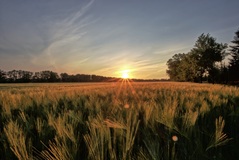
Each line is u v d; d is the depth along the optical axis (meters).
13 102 3.30
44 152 1.40
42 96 4.43
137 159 1.41
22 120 2.21
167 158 1.43
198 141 1.62
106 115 2.40
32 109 3.01
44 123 2.06
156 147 1.45
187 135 1.72
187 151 1.62
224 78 66.56
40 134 1.81
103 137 1.50
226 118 2.49
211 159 1.53
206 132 1.90
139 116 2.47
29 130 1.92
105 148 1.45
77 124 2.06
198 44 69.75
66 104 3.34
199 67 70.25
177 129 1.78
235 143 1.82
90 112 2.58
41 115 2.57
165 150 1.55
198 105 3.17
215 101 3.33
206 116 2.47
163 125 2.10
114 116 2.18
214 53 67.00
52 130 1.90
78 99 3.88
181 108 2.88
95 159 1.35
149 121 2.05
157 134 1.76
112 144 1.63
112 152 1.38
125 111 2.43
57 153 1.37
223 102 3.33
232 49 63.69
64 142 1.49
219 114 2.58
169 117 1.91
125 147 1.46
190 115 1.95
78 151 1.50
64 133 1.62
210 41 68.44
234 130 2.08
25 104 3.20
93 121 1.86
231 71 63.44
